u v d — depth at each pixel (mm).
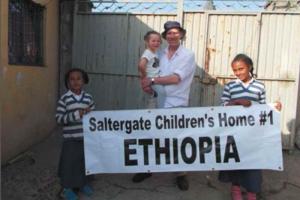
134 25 4742
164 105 3170
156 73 3174
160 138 3023
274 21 4367
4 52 3561
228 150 2986
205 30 4527
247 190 2984
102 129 3006
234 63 2965
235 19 4465
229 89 3031
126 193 3262
